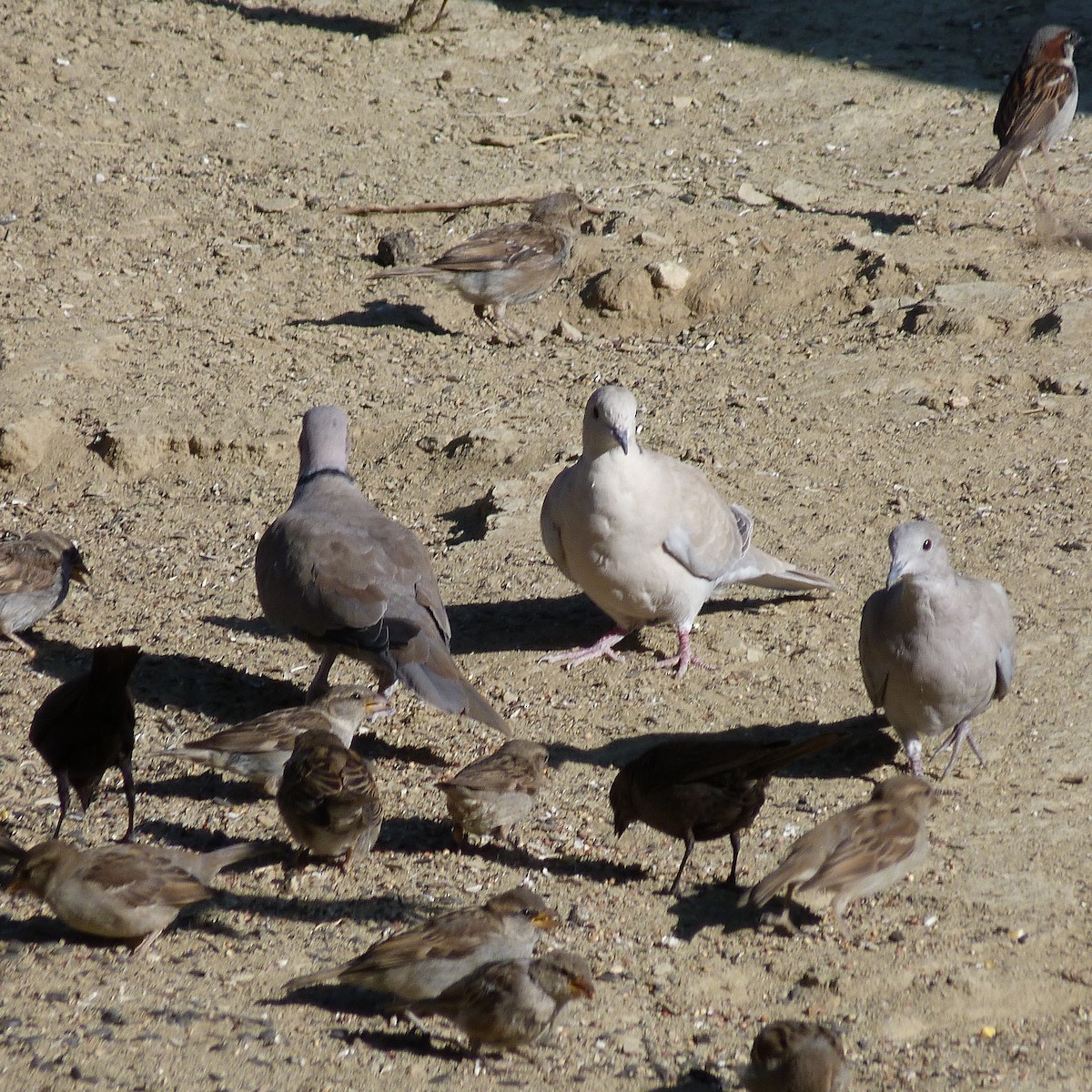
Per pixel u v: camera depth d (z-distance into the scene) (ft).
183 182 73.51
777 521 47.37
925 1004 27.12
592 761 36.19
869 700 38.63
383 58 86.02
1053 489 47.60
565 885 30.76
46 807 33.35
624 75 84.33
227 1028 25.05
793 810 33.76
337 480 39.88
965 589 33.68
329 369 59.67
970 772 35.12
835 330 59.98
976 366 55.31
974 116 77.20
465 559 47.37
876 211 68.03
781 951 28.50
